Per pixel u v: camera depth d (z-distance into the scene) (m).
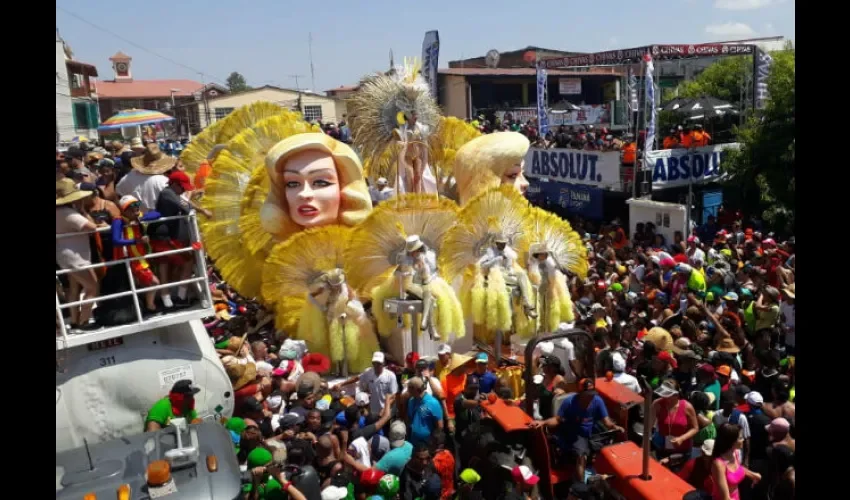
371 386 9.90
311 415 8.19
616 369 9.34
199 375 9.20
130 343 8.98
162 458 6.39
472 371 10.61
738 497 6.80
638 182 21.52
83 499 5.82
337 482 7.29
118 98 52.53
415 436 8.68
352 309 11.94
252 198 13.92
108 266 8.48
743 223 21.16
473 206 12.48
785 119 20.62
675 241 18.09
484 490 7.55
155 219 8.59
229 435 6.98
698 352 10.29
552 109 34.91
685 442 7.87
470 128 16.89
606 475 7.27
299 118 15.98
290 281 12.23
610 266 16.53
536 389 8.59
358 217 13.06
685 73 34.19
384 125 15.42
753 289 13.55
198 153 17.89
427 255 11.92
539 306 12.32
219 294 15.24
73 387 8.59
